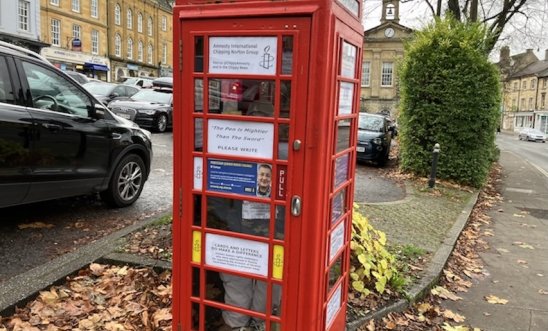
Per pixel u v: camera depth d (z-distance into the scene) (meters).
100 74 45.78
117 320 3.47
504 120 84.12
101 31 45.25
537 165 20.80
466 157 11.07
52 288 3.78
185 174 2.68
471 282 5.13
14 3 30.00
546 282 5.27
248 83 2.48
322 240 2.56
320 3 2.29
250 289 2.75
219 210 2.68
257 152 2.50
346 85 2.83
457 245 6.40
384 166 14.31
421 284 4.51
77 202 6.62
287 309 2.58
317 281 2.56
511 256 6.20
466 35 10.90
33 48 30.11
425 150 11.38
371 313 3.82
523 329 4.07
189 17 2.51
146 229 5.19
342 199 3.09
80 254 4.39
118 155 6.16
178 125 2.64
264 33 2.38
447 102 10.92
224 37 2.46
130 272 4.14
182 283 2.81
